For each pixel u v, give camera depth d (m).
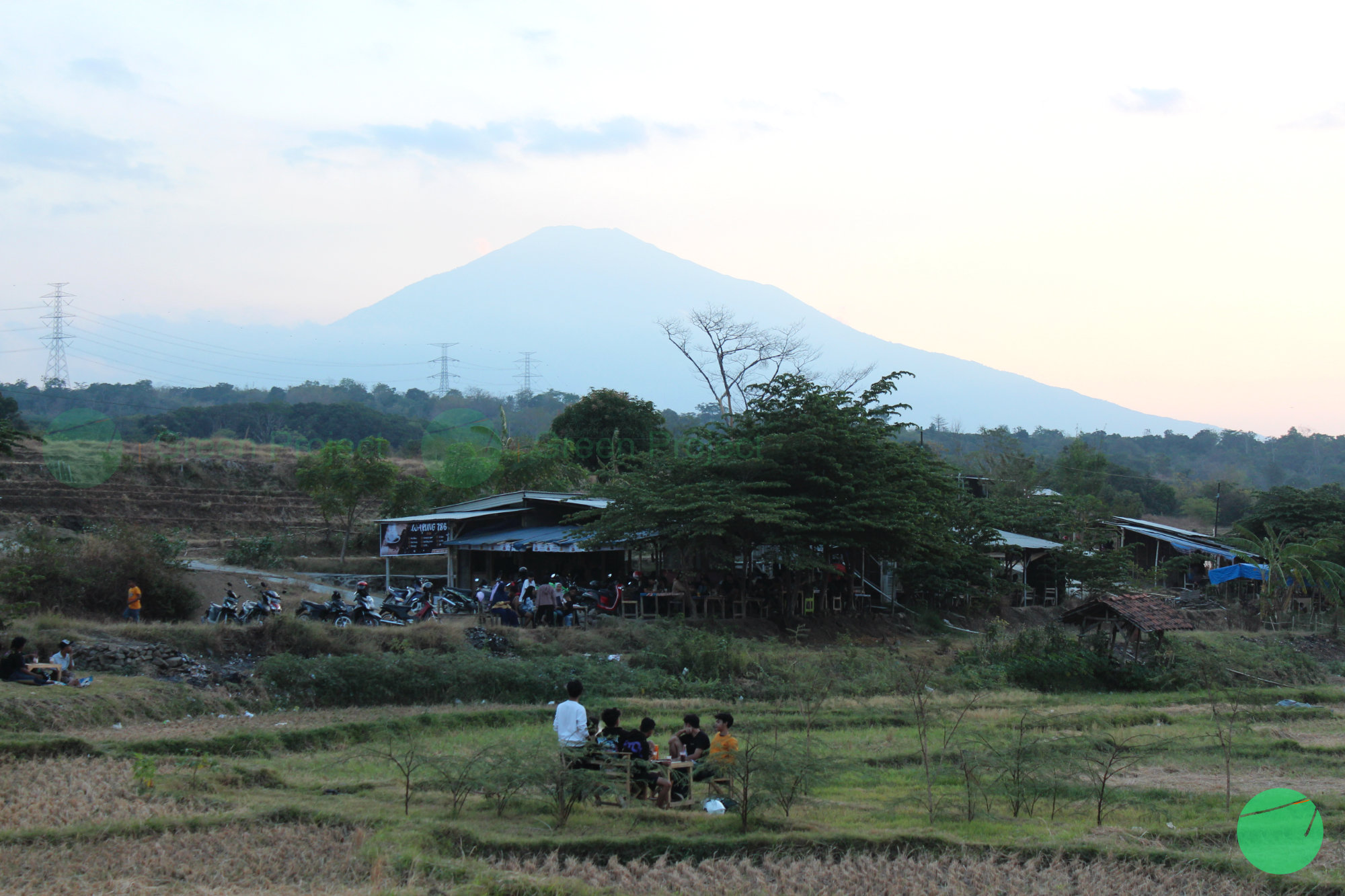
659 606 32.56
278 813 12.34
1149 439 165.12
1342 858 12.17
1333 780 17.16
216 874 10.47
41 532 31.67
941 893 10.70
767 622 32.69
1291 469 145.12
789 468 32.16
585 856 11.55
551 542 33.28
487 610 29.97
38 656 21.03
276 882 10.38
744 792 12.68
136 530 30.00
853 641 33.53
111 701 18.44
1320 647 38.78
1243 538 49.56
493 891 10.11
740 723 20.95
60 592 26.75
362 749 14.84
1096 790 14.83
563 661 24.53
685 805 13.63
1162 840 12.82
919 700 17.22
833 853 11.93
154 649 22.31
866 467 32.81
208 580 33.25
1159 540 55.50
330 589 35.91
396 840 11.48
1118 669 29.97
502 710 21.00
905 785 15.94
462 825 12.07
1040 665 29.34
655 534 31.72
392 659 22.86
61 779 13.68
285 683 21.59
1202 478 131.75
